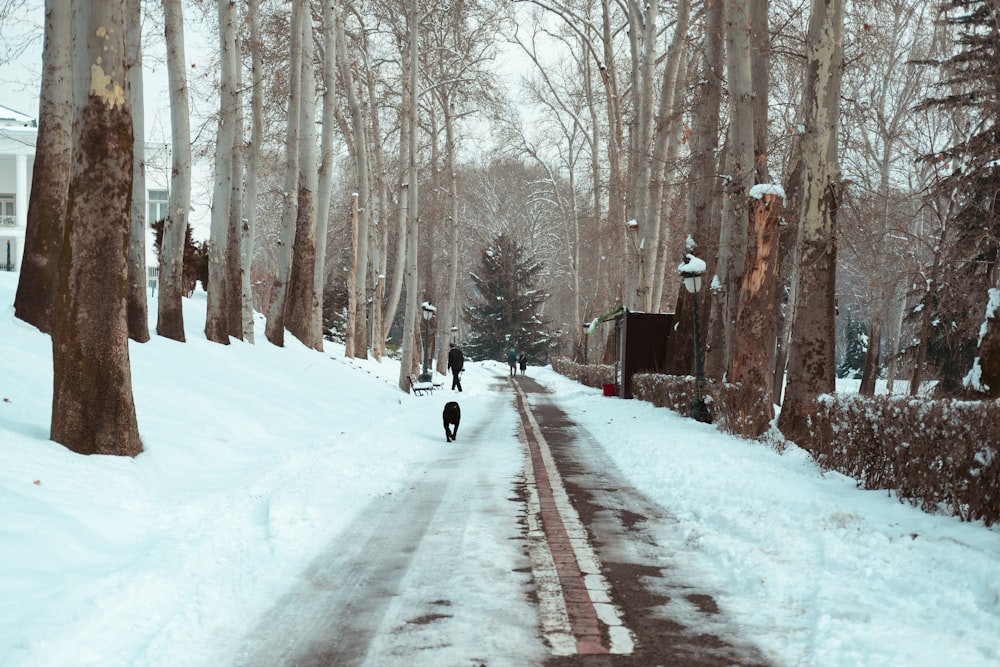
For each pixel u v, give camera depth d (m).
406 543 7.56
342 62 36.41
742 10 20.11
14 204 53.09
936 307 32.88
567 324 102.69
